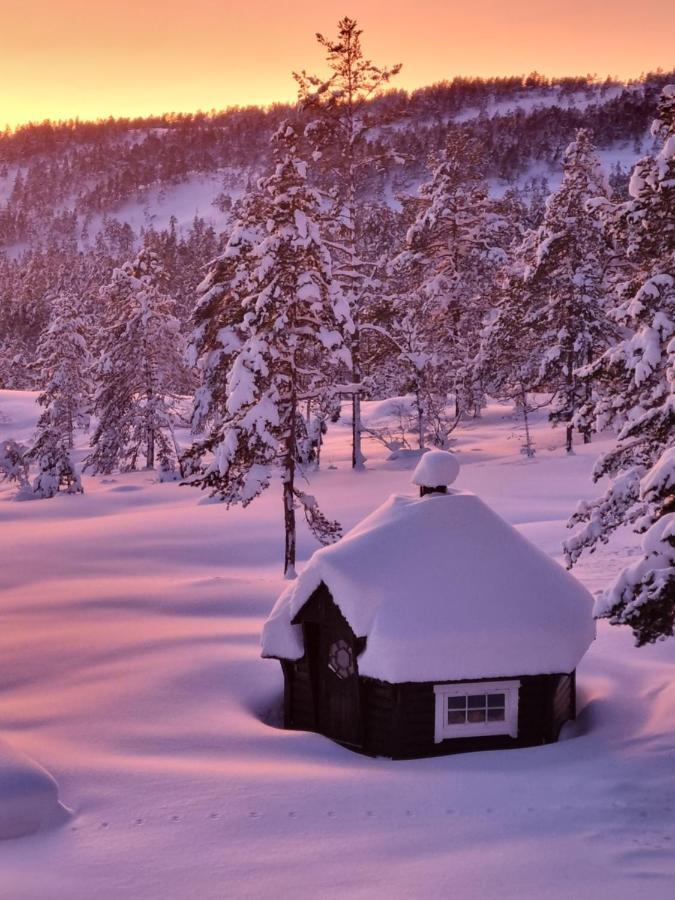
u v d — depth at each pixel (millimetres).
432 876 9641
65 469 50281
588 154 43500
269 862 10133
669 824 10797
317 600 15562
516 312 45875
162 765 13281
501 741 14742
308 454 45906
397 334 47375
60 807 11641
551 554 27578
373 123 43969
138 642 20578
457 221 52281
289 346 28500
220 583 27016
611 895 9039
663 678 16797
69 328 61844
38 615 23922
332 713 15703
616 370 17703
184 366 54906
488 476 41594
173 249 177625
